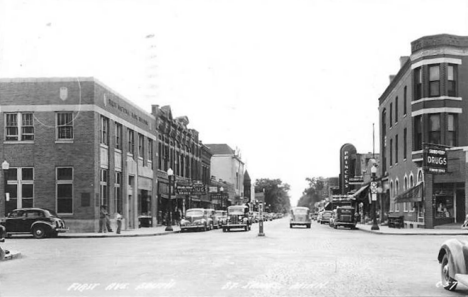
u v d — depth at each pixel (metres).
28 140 35.81
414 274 13.24
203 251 20.33
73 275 13.25
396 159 49.84
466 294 10.32
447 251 10.75
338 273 13.39
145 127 48.16
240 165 115.94
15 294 10.52
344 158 88.56
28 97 35.91
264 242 26.05
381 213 57.69
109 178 38.50
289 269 14.23
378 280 12.16
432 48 39.41
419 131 40.66
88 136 35.72
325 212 73.62
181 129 61.78
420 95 40.47
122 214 41.31
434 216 38.75
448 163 38.25
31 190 35.69
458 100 39.22
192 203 66.75
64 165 35.66
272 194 178.62
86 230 35.22
